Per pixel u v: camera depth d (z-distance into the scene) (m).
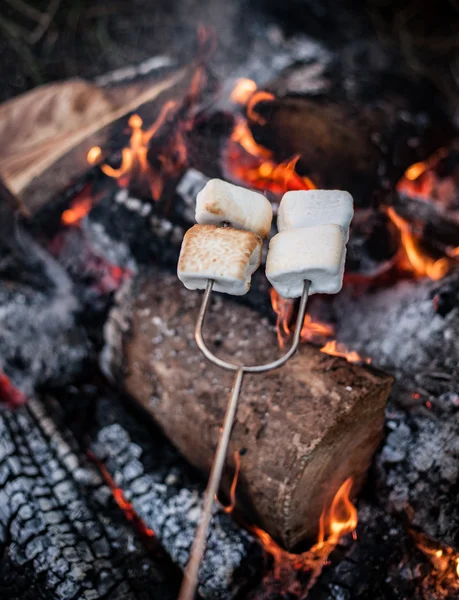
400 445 0.33
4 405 0.39
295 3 0.74
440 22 0.76
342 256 0.25
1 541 0.33
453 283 0.38
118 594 0.31
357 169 0.39
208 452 0.32
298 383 0.30
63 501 0.34
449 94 0.68
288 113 0.41
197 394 0.32
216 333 0.34
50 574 0.31
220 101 0.44
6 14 0.71
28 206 0.40
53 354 0.40
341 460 0.31
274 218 0.37
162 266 0.39
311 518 0.31
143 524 0.34
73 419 0.39
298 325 0.25
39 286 0.43
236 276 0.24
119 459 0.36
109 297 0.43
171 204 0.39
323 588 0.31
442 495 0.32
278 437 0.29
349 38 0.74
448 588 0.30
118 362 0.37
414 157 0.46
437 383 0.35
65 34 0.72
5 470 0.34
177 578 0.32
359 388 0.29
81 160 0.40
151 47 0.72
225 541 0.32
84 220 0.43
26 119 0.46
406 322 0.38
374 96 0.53
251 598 0.31
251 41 0.69
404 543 0.32
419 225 0.43
